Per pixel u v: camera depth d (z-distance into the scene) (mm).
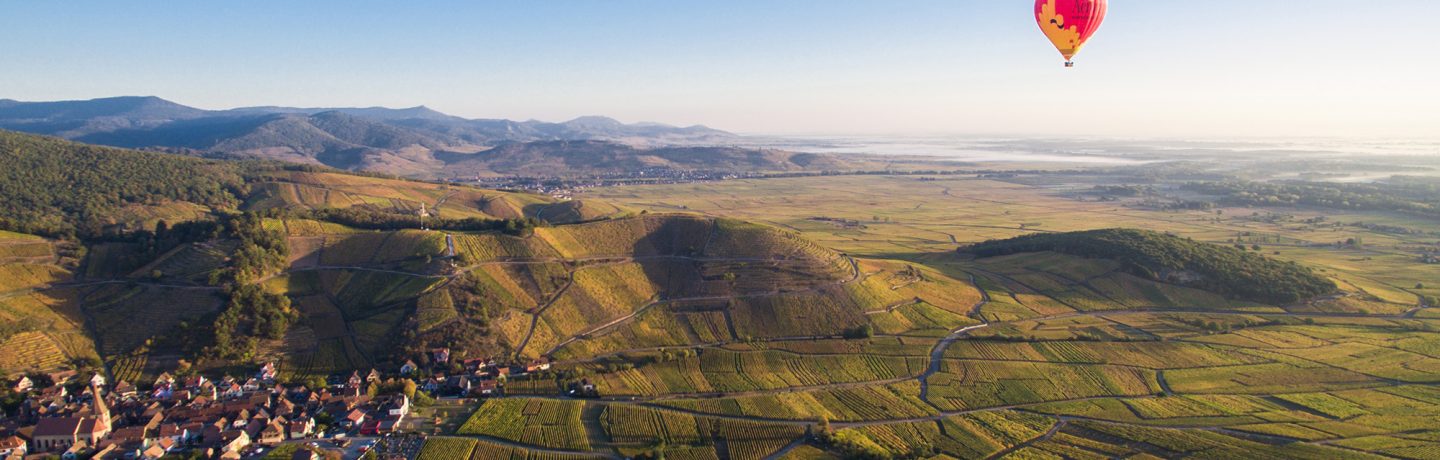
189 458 136875
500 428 153500
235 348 182625
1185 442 152375
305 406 160125
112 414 153375
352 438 148250
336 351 187875
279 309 198250
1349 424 160500
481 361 185375
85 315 192125
